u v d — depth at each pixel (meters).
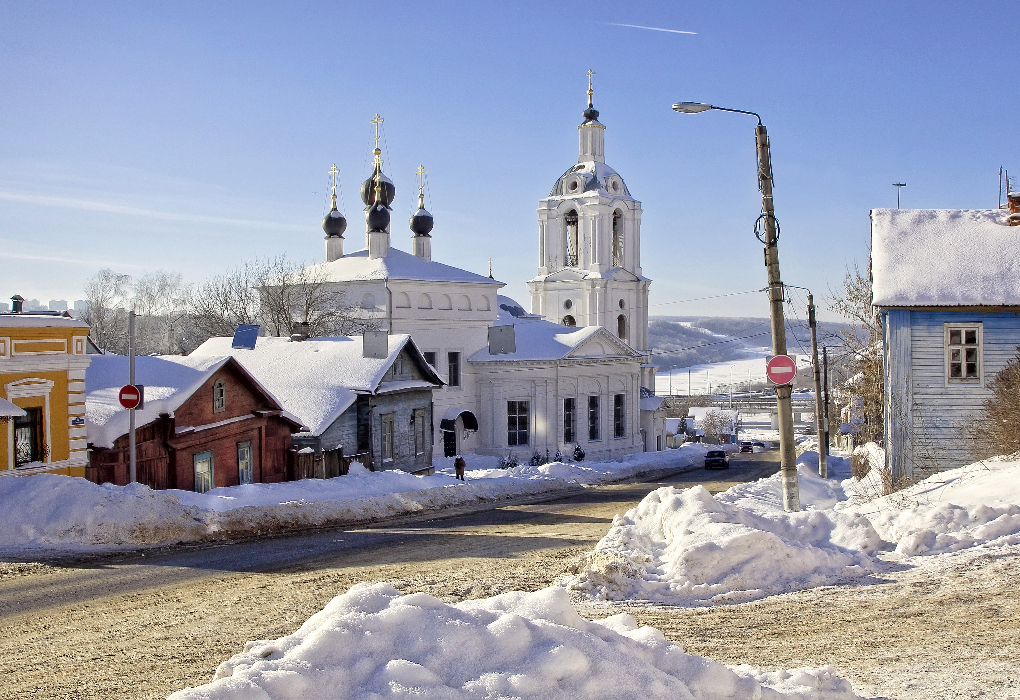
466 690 6.05
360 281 55.09
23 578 15.16
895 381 24.80
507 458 53.22
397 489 31.84
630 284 68.69
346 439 36.47
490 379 55.38
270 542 19.89
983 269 25.19
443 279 55.94
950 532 14.05
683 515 14.60
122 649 10.48
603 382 58.09
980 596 11.25
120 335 82.00
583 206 66.44
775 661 9.27
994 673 8.45
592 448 57.47
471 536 20.48
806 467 30.53
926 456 24.55
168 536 19.83
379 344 38.94
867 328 46.59
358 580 14.52
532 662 6.29
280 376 38.03
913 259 25.89
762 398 138.38
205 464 28.62
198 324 68.12
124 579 15.03
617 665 6.48
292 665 6.10
